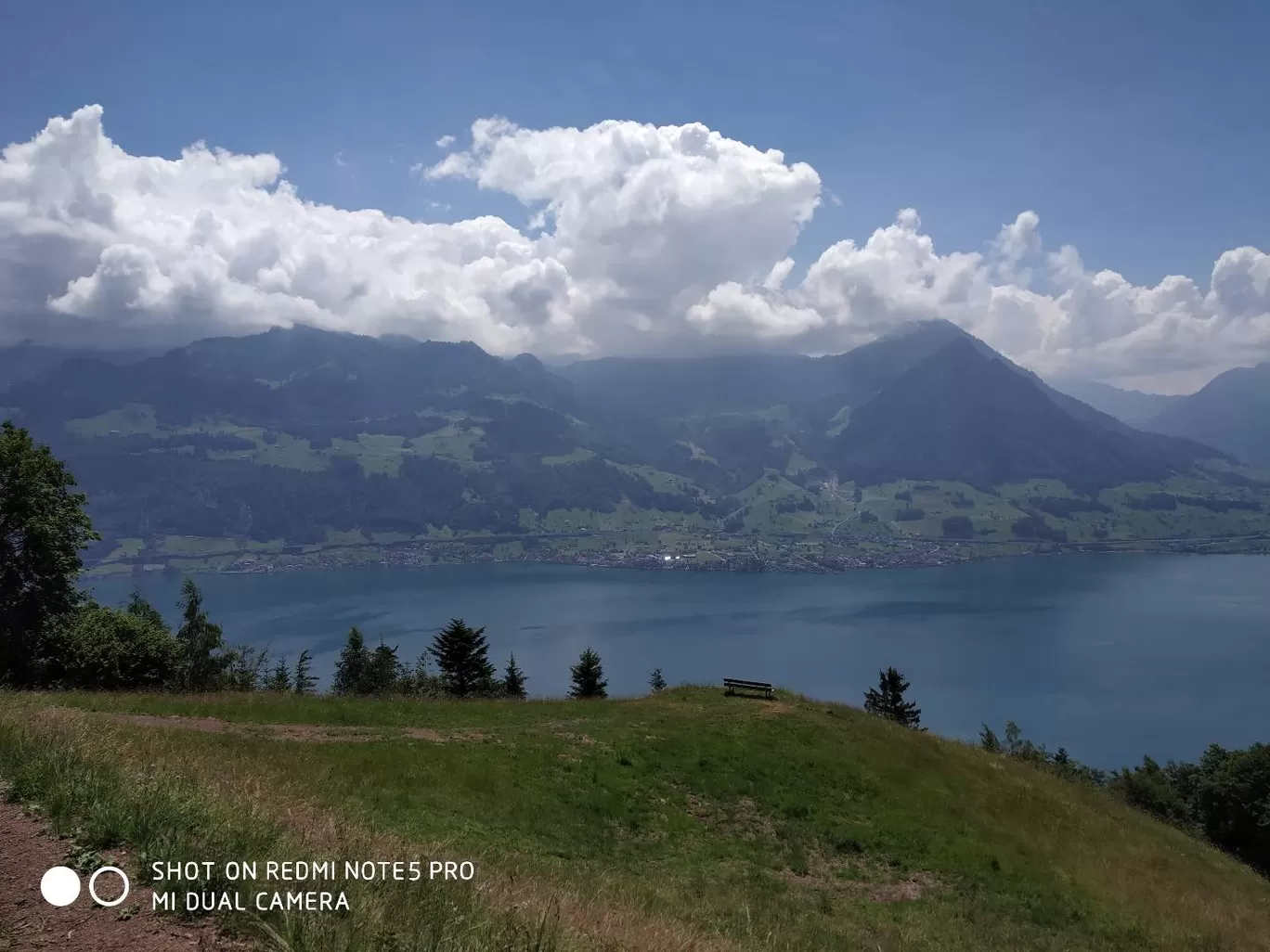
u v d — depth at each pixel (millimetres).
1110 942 18984
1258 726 131500
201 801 9016
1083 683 155625
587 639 185750
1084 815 29797
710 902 15156
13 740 10094
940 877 21672
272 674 68938
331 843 9156
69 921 6250
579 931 8406
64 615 38438
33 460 37062
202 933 6320
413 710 28391
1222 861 31844
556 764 23047
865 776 27469
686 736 27594
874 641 187875
